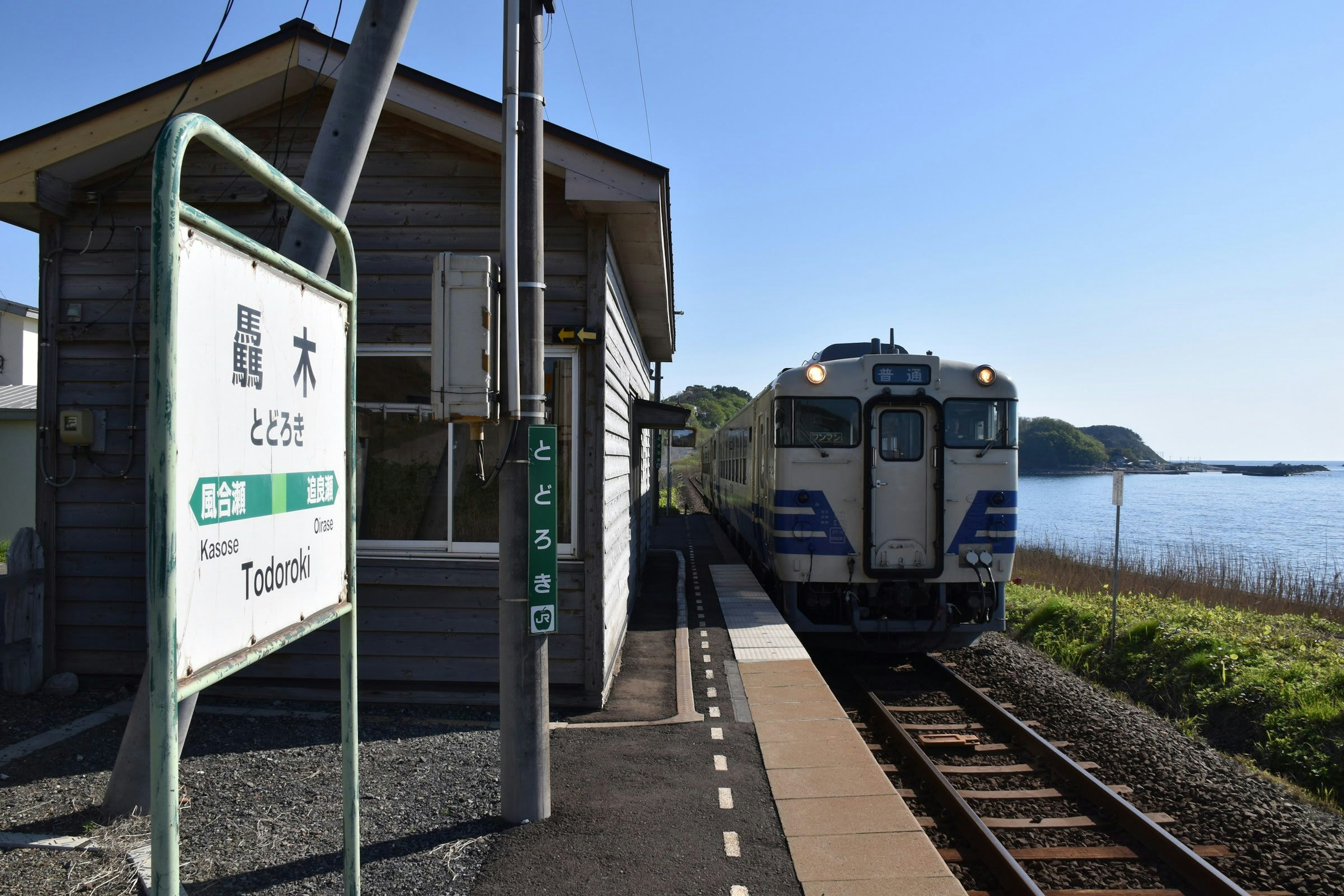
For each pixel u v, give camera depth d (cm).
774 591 1116
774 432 909
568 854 382
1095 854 460
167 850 181
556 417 626
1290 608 1286
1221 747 675
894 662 941
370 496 636
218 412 209
